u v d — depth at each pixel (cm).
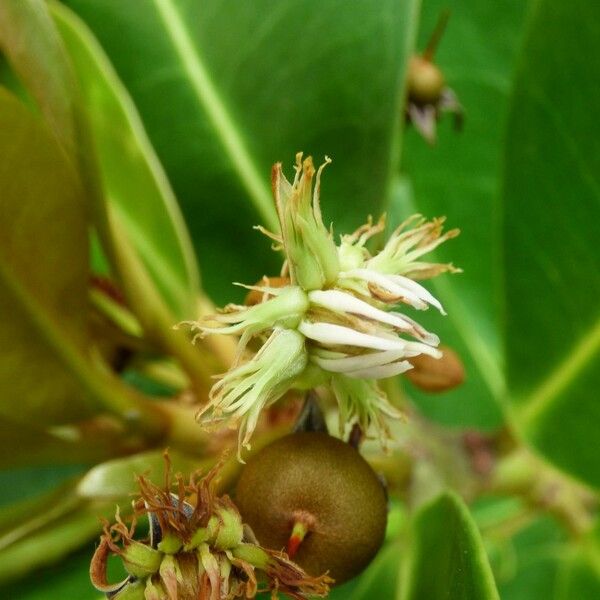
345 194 24
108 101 24
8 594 23
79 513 22
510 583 30
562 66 23
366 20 25
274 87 25
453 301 31
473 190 30
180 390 25
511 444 26
